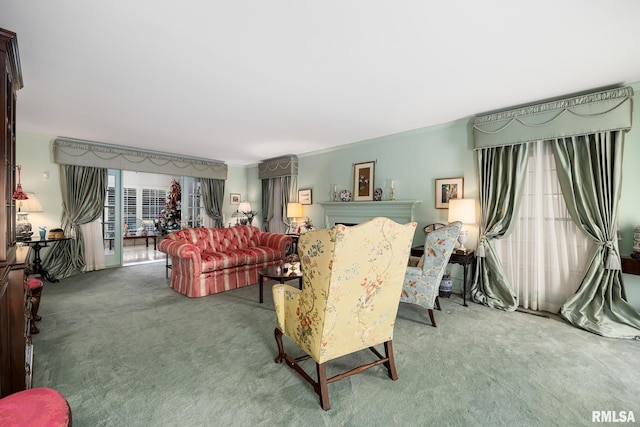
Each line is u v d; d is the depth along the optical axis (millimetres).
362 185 5039
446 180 4039
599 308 2814
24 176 4551
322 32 1973
